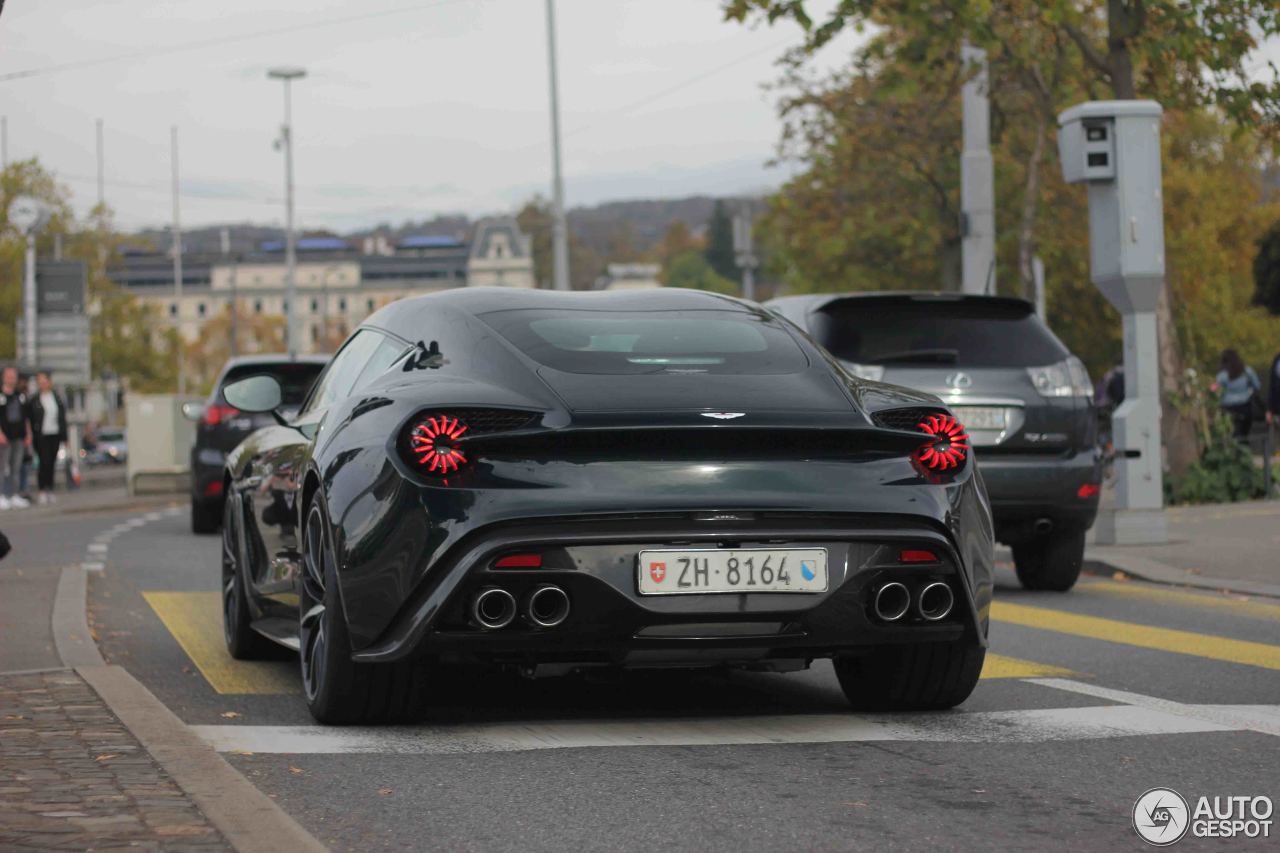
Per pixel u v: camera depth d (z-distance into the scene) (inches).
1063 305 2805.1
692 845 247.8
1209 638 521.3
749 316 381.1
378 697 346.9
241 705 388.5
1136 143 825.5
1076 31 1121.4
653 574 316.5
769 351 361.1
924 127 2068.2
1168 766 307.7
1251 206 3154.5
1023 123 1825.8
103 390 4886.8
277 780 295.3
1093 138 828.0
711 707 379.2
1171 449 1140.5
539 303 375.9
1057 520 652.7
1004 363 652.7
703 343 360.5
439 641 317.7
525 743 331.9
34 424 1574.8
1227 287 3043.8
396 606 322.0
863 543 327.3
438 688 405.4
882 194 2287.2
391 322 397.1
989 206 1203.9
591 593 315.3
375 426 340.8
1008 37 1162.6
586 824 261.0
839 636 327.9
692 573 318.0
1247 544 820.6
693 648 322.0
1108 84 1123.3
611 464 321.1
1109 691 405.4
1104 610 608.7
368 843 249.4
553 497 316.2
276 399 462.6
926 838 251.8
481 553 312.3
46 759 292.2
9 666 429.7
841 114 2126.0
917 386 638.5
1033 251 1740.9
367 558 327.6
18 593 611.8
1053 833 255.1
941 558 333.1
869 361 641.6
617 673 429.7
